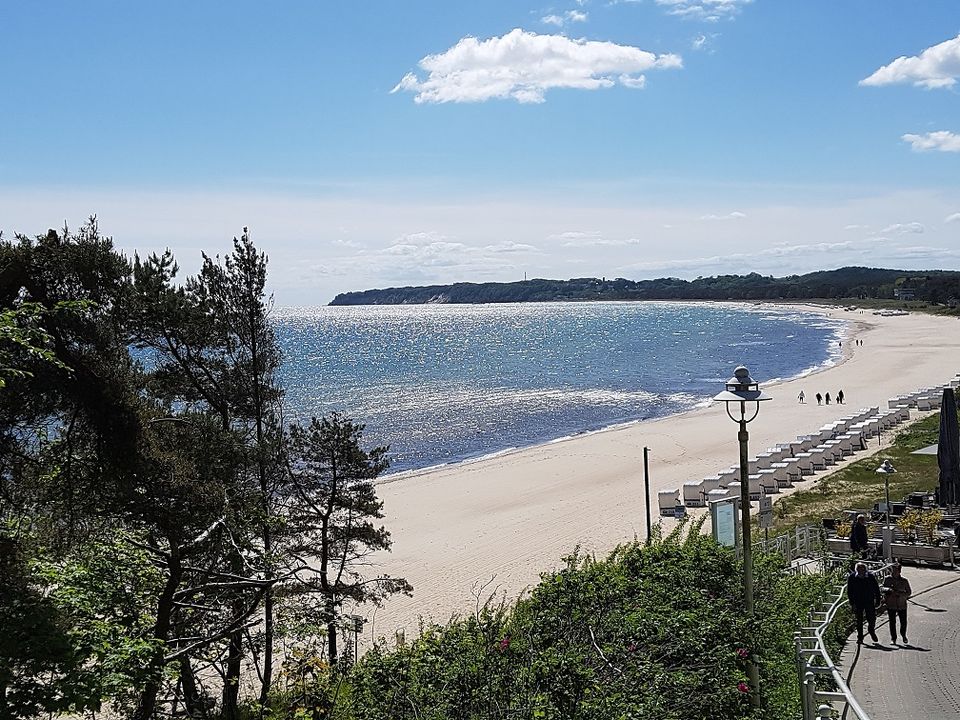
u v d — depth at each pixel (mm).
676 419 68375
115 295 11656
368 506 19781
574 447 57281
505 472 49781
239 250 18266
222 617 13203
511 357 138500
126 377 10773
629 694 8336
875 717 10016
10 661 7898
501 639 9258
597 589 11609
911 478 36688
